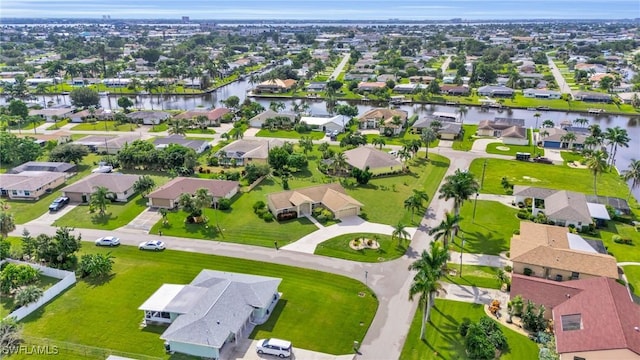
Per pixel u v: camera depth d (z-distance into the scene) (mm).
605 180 125188
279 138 166000
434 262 61250
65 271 77375
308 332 64000
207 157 143750
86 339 62406
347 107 196000
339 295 72562
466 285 75250
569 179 125438
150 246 86750
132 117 185625
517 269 77562
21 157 136000
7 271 72875
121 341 62062
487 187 118938
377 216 100875
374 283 75812
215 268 80312
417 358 59000
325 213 100250
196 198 97500
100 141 152375
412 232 93375
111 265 79188
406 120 186625
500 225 97062
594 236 92625
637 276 78188
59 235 81812
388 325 65562
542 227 87562
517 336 62469
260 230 94375
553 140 154250
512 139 159000
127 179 114875
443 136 165875
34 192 111312
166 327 65062
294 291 73562
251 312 65438
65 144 140625
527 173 129750
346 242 89000
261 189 117062
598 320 58750
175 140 154125
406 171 130000
